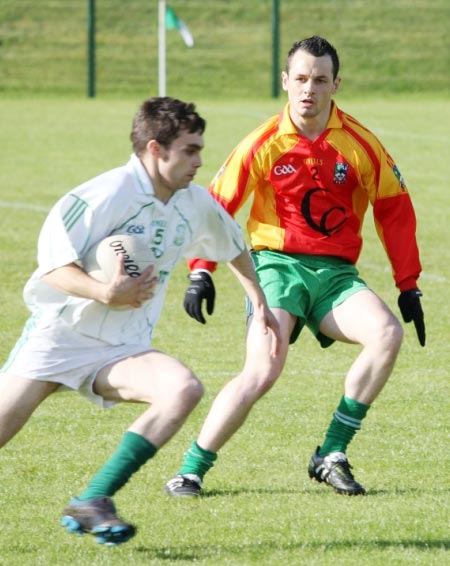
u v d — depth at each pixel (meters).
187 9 138.25
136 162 16.67
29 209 55.28
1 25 133.75
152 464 21.84
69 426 24.48
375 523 18.33
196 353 31.41
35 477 20.98
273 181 21.19
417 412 25.70
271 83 122.50
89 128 90.25
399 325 20.05
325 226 21.12
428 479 20.94
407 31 133.88
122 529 15.85
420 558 16.77
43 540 17.58
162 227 16.88
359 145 21.14
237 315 36.25
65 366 16.78
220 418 19.61
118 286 15.75
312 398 26.83
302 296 20.72
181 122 16.28
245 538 17.62
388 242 21.22
